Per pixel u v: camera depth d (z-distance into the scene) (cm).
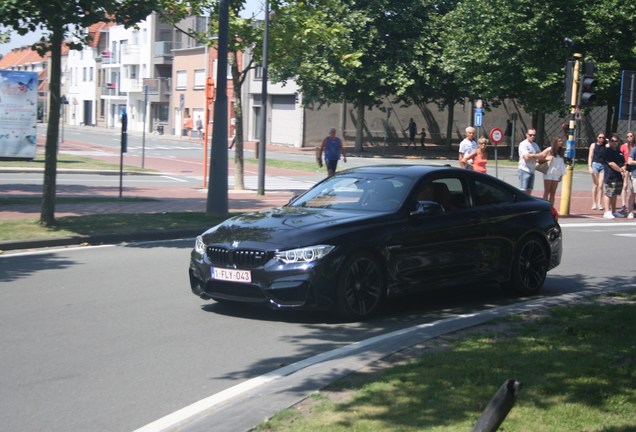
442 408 524
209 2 2169
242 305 938
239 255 845
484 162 1886
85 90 10131
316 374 617
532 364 633
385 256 873
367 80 5244
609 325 782
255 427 495
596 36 4447
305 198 987
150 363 697
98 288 1018
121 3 1392
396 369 620
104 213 1752
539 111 4875
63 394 612
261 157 2339
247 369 680
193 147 5712
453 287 941
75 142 5772
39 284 1039
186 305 930
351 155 5359
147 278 1091
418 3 5244
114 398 602
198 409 573
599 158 2197
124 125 2088
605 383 582
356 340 782
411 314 908
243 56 6638
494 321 805
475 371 612
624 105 2167
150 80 8081
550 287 1088
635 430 487
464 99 5809
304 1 2300
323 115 6309
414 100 5559
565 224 1873
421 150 6112
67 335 789
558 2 4425
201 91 7381
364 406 530
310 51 2361
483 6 4812
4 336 782
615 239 1606
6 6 1266
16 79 3306
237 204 2070
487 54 4741
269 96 6594
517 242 1002
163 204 1994
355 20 5069
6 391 618
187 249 1362
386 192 940
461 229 943
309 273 818
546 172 1989
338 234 844
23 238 1356
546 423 498
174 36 8175
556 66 4497
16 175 2894
